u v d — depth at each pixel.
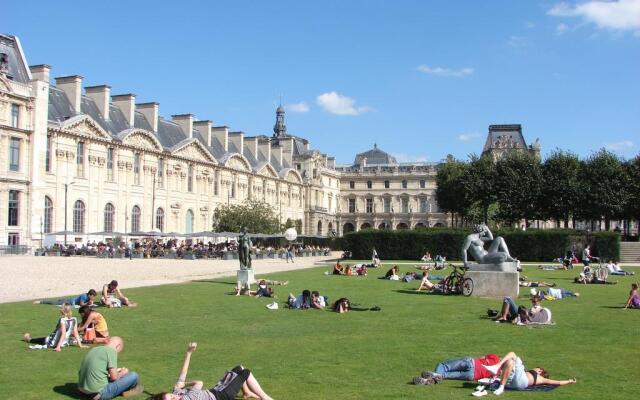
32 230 82.50
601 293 37.22
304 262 77.38
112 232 91.12
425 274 37.94
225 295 33.97
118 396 13.70
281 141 170.12
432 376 14.74
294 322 24.16
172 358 17.39
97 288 36.69
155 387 14.38
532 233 76.19
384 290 37.94
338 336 20.97
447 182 120.06
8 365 16.48
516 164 100.25
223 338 20.52
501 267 34.41
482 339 20.52
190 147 117.62
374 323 24.00
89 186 93.00
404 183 183.25
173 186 113.00
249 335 21.11
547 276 51.31
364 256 80.56
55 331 18.98
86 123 92.00
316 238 136.75
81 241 90.44
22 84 82.12
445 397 13.56
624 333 21.92
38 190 83.25
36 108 83.12
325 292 36.56
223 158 128.88
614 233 75.25
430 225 179.25
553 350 18.75
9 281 39.94
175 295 33.69
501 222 109.88
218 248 93.19
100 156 95.19
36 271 48.72
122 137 99.06
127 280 43.69
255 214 119.94
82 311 19.86
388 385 14.52
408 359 17.31
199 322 24.00
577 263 70.88
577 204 92.81
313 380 14.95
